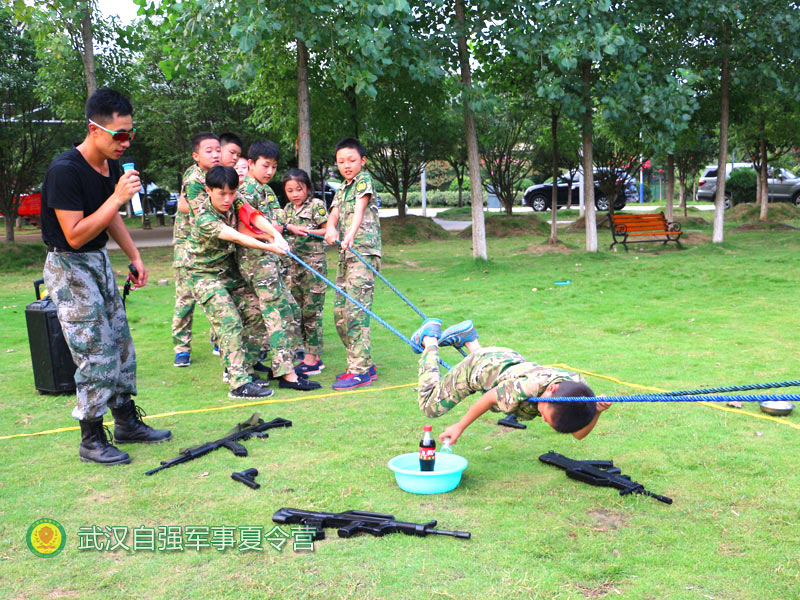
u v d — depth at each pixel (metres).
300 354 6.86
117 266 15.15
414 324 8.32
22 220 28.98
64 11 12.62
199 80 19.00
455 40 12.59
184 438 4.55
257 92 14.65
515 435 4.47
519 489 3.62
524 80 15.04
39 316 5.50
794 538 3.04
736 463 3.88
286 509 3.35
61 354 5.57
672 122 12.68
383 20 10.95
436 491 3.57
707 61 14.87
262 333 6.03
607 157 21.59
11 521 3.34
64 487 3.75
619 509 3.36
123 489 3.72
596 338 7.23
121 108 3.98
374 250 5.83
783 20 13.22
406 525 3.15
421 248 18.84
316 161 21.06
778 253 13.94
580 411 3.23
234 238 5.25
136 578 2.83
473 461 4.04
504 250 17.17
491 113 13.02
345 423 4.77
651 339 7.11
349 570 2.85
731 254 14.07
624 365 6.07
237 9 10.29
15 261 15.46
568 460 3.92
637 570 2.80
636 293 10.03
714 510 3.33
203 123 19.94
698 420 4.63
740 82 14.30
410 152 21.45
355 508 3.43
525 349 6.77
